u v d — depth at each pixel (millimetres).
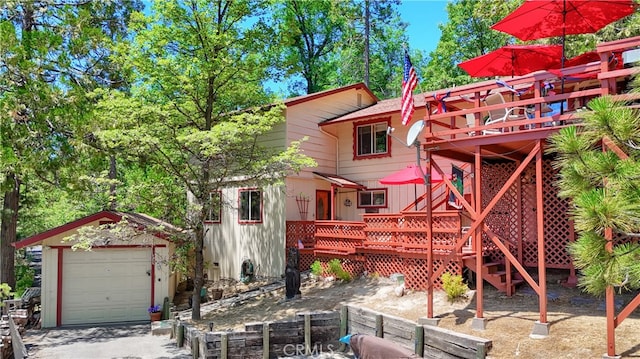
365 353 8359
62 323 15383
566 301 10016
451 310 10531
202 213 13836
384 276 14195
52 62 12133
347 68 33656
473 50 29656
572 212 5125
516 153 11266
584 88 10695
